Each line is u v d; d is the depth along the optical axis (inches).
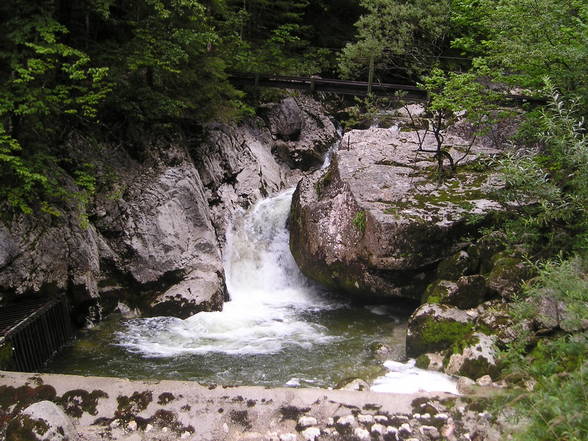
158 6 342.3
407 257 292.5
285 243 402.9
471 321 250.4
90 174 335.0
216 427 175.2
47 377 195.3
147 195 347.3
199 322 309.0
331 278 334.3
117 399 185.6
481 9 373.4
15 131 288.5
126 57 354.9
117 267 325.7
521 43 289.7
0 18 295.6
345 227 324.2
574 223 257.0
